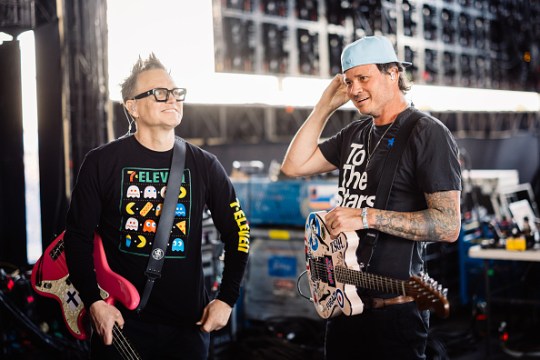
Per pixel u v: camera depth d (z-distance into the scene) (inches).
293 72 262.4
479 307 193.6
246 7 245.9
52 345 151.3
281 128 309.9
